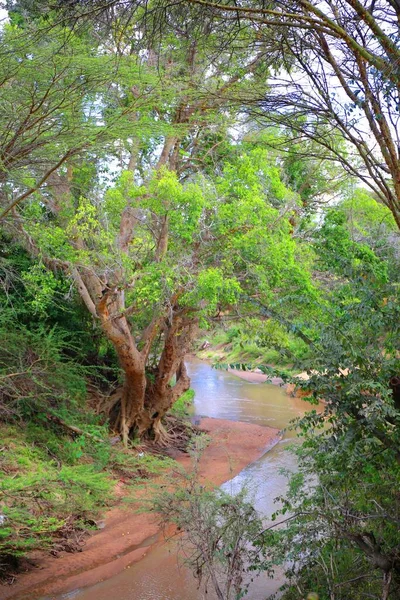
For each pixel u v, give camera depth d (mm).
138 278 13164
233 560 5840
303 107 5551
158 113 12625
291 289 11352
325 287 11508
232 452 15789
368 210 13945
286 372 5777
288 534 6152
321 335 5574
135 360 14750
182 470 10383
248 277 12461
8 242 14664
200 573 6258
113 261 12797
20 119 8242
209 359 34750
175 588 8406
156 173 12414
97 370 17281
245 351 31891
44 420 13195
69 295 14469
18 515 8430
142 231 14664
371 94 4836
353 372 5254
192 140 15742
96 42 8391
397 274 6254
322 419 5500
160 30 5758
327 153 7531
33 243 13070
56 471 10547
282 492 11969
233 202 12078
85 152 9031
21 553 8352
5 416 12695
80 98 8406
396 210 5273
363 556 6102
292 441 17094
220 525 6875
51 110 8148
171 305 13156
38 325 15125
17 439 12250
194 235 12883
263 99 5727
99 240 12430
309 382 5406
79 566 9062
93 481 10500
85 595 8297
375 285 5805
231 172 12477
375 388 5047
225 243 12422
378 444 5473
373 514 5910
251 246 11773
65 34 7176
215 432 17859
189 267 12555
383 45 4582
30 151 8312
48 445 12680
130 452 14516
